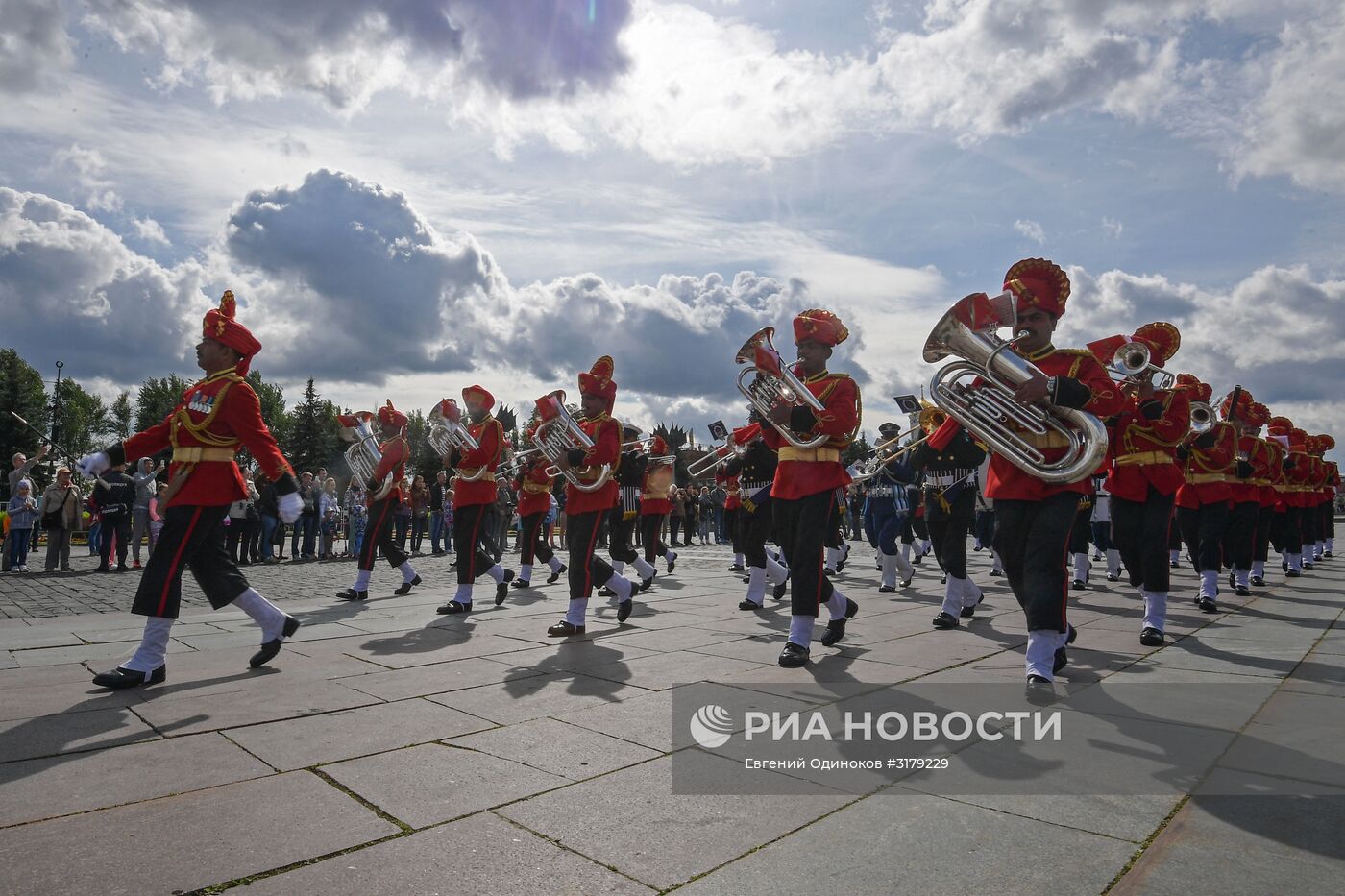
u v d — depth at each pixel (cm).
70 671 546
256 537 1762
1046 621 473
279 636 561
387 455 985
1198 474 845
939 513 737
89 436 7544
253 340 557
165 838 275
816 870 252
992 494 527
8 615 922
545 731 397
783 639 657
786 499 577
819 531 564
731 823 288
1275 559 1627
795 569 564
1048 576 483
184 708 442
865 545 2253
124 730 400
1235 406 1013
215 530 538
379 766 347
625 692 473
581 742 379
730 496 1314
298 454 6612
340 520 2159
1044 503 502
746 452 866
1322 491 1616
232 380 537
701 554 1989
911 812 296
